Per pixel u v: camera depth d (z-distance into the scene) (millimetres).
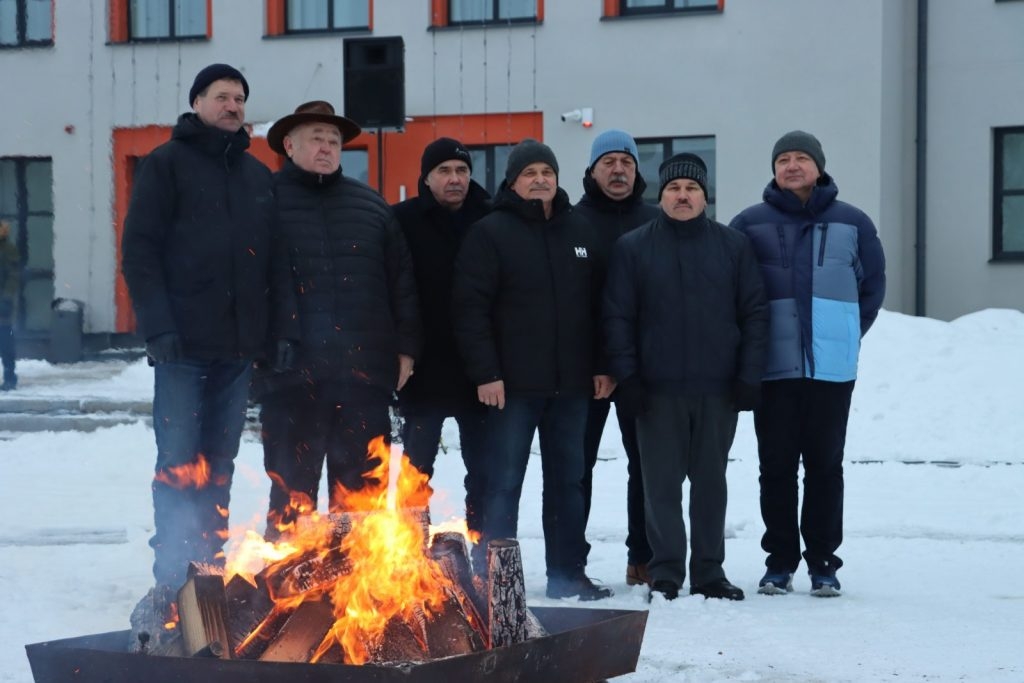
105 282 21344
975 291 19625
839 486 7133
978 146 19562
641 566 7496
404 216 7309
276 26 20906
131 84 21250
